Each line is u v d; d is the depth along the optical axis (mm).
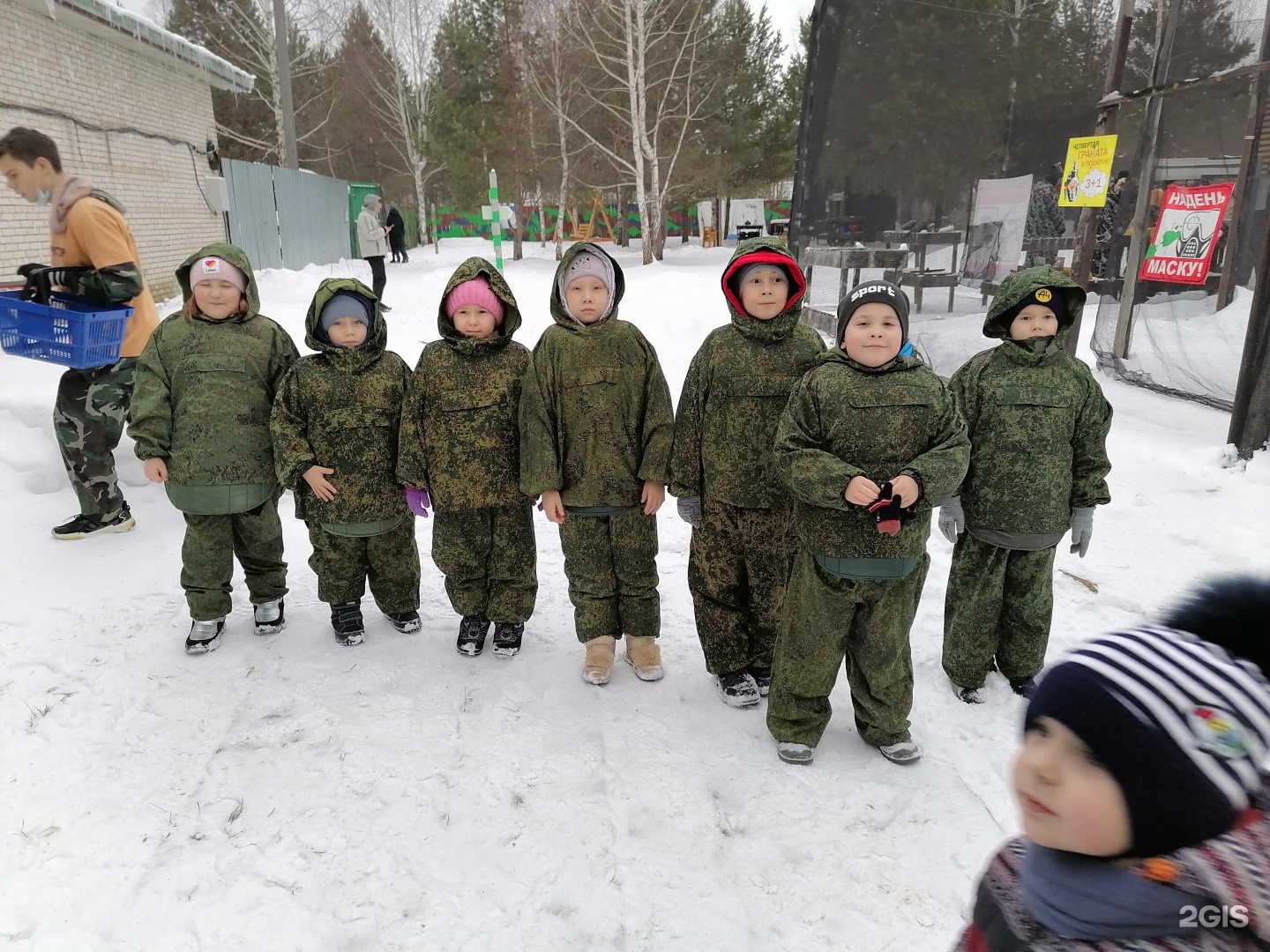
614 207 32469
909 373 2367
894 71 7965
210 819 2344
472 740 2715
